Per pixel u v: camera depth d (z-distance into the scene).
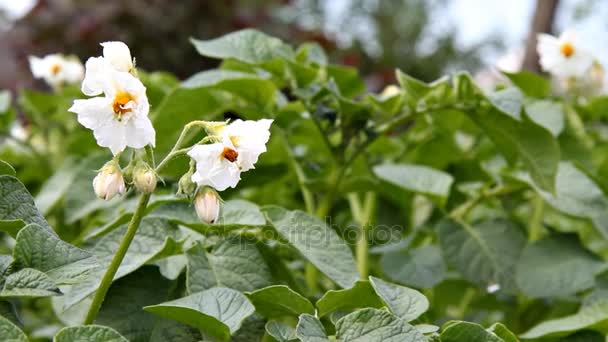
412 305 0.50
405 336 0.47
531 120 0.64
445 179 0.69
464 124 0.77
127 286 0.54
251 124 0.47
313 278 0.65
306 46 0.69
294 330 0.50
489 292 0.75
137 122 0.46
